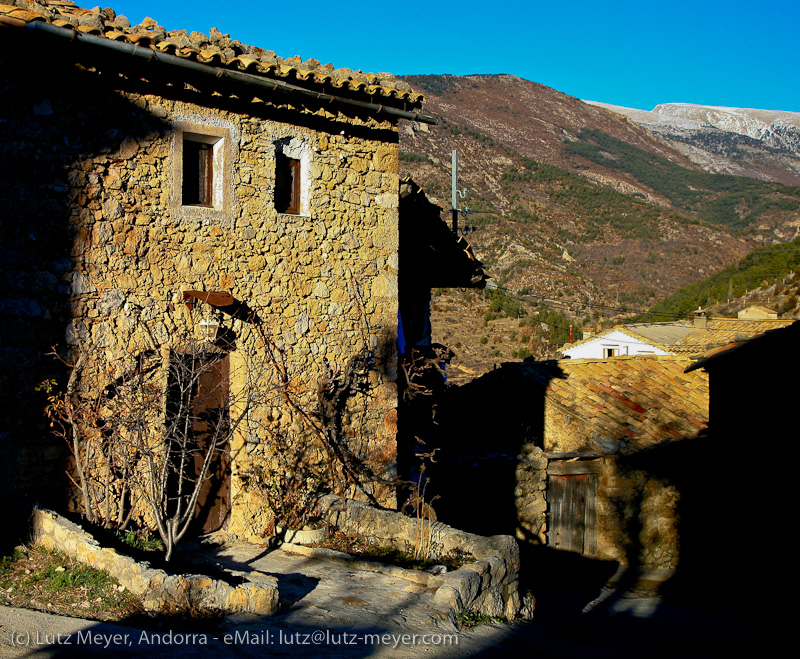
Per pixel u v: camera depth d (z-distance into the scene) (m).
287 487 9.37
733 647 9.71
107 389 7.86
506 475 13.58
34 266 7.45
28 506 7.30
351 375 10.05
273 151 9.27
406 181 11.74
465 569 7.58
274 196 9.40
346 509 9.33
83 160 7.76
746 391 13.86
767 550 13.15
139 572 6.21
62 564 6.67
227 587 6.31
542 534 13.73
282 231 9.38
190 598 6.10
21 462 7.36
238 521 9.00
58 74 7.58
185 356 8.45
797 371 12.78
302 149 9.67
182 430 8.48
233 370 9.00
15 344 7.33
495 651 6.33
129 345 8.07
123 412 7.77
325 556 8.45
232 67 8.59
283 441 9.35
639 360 17.92
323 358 9.80
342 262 10.02
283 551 8.73
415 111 10.37
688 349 27.67
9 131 7.29
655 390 16.61
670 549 14.05
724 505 13.84
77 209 7.73
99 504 7.76
